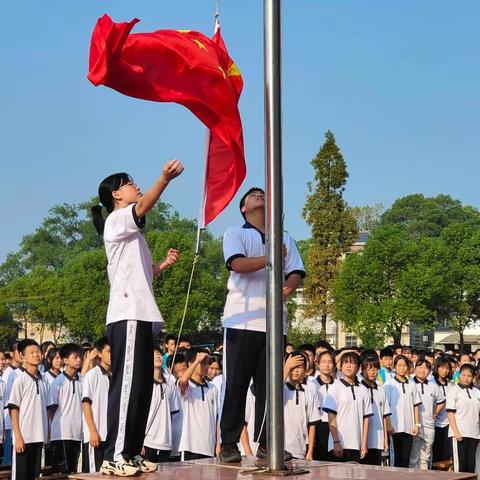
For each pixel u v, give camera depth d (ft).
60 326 209.46
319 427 35.99
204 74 20.39
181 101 20.34
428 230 260.21
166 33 20.45
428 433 45.78
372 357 37.58
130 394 17.42
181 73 20.34
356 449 35.47
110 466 17.13
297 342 134.31
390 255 136.05
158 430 34.76
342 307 138.00
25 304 208.64
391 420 43.14
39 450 33.78
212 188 21.71
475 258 139.85
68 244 296.71
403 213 266.57
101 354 34.60
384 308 133.08
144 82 19.99
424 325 138.10
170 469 18.24
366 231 262.06
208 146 21.83
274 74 17.44
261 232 20.71
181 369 36.81
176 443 35.88
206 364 36.29
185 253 162.81
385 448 37.63
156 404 34.76
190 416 35.55
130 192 18.76
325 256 146.00
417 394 44.50
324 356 36.50
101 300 174.19
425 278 132.16
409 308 132.26
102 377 34.06
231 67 21.25
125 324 17.58
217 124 20.98
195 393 35.73
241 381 20.20
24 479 33.24
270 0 17.51
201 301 160.15
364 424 36.19
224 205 21.39
